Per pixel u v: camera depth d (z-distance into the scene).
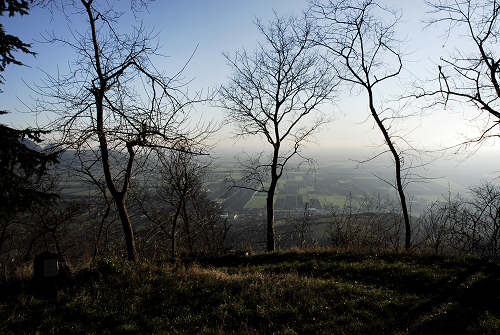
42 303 6.06
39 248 16.73
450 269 8.20
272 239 14.62
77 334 5.20
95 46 8.09
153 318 5.67
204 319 5.66
